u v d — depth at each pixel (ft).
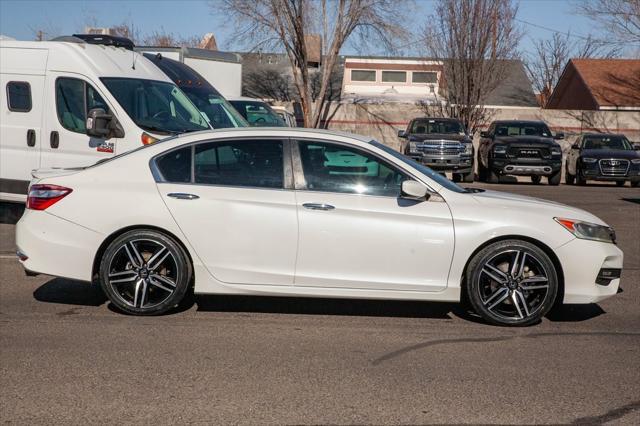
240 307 22.85
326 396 15.56
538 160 70.38
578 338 19.92
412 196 20.34
